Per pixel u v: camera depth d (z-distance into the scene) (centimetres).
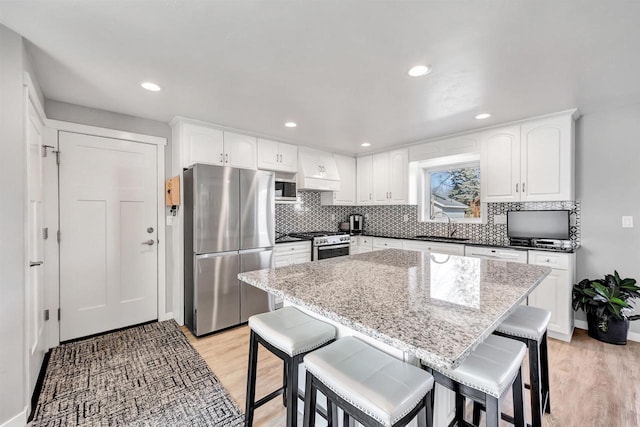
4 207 153
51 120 246
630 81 212
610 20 144
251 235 316
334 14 141
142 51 173
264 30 154
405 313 102
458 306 109
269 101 251
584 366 220
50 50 171
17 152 157
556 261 268
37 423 161
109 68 193
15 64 155
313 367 108
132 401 180
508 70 196
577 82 214
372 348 120
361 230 494
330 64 189
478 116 288
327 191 464
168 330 289
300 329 138
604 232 280
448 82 214
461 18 144
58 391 189
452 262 200
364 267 182
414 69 195
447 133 351
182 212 302
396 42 165
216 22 147
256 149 356
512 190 307
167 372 213
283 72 199
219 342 266
